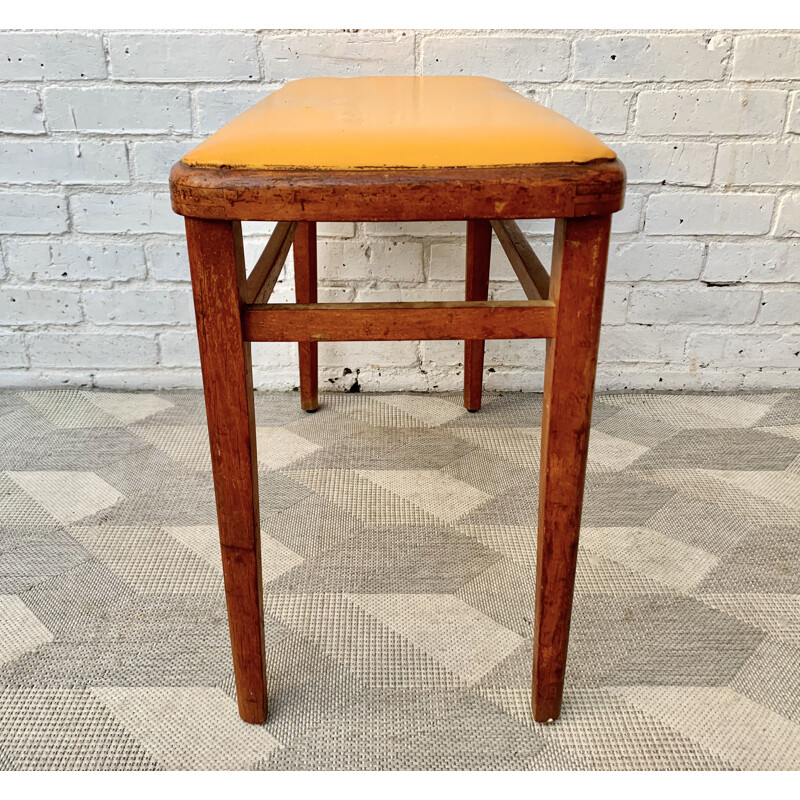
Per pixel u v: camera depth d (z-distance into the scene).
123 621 0.87
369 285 1.35
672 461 1.19
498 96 0.79
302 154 0.55
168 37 1.21
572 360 0.61
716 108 1.24
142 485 1.14
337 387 1.44
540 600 0.69
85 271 1.35
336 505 1.09
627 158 1.27
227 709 0.76
